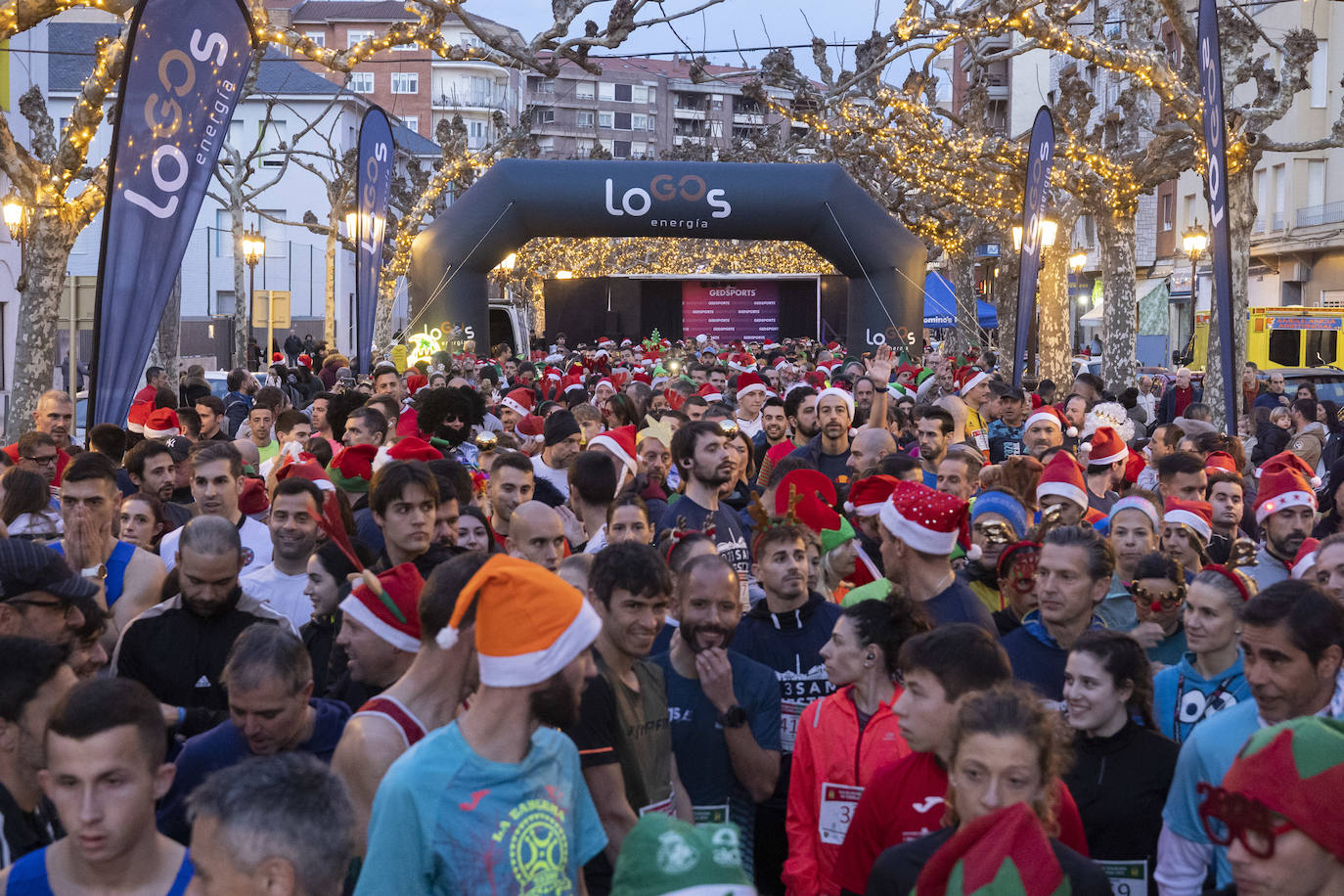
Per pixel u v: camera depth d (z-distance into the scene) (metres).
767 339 49.62
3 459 8.10
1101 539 4.84
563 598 2.97
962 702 3.11
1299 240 40.78
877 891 3.20
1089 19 51.75
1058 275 28.31
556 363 28.70
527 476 7.16
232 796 2.58
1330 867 2.44
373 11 93.12
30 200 16.20
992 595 5.99
